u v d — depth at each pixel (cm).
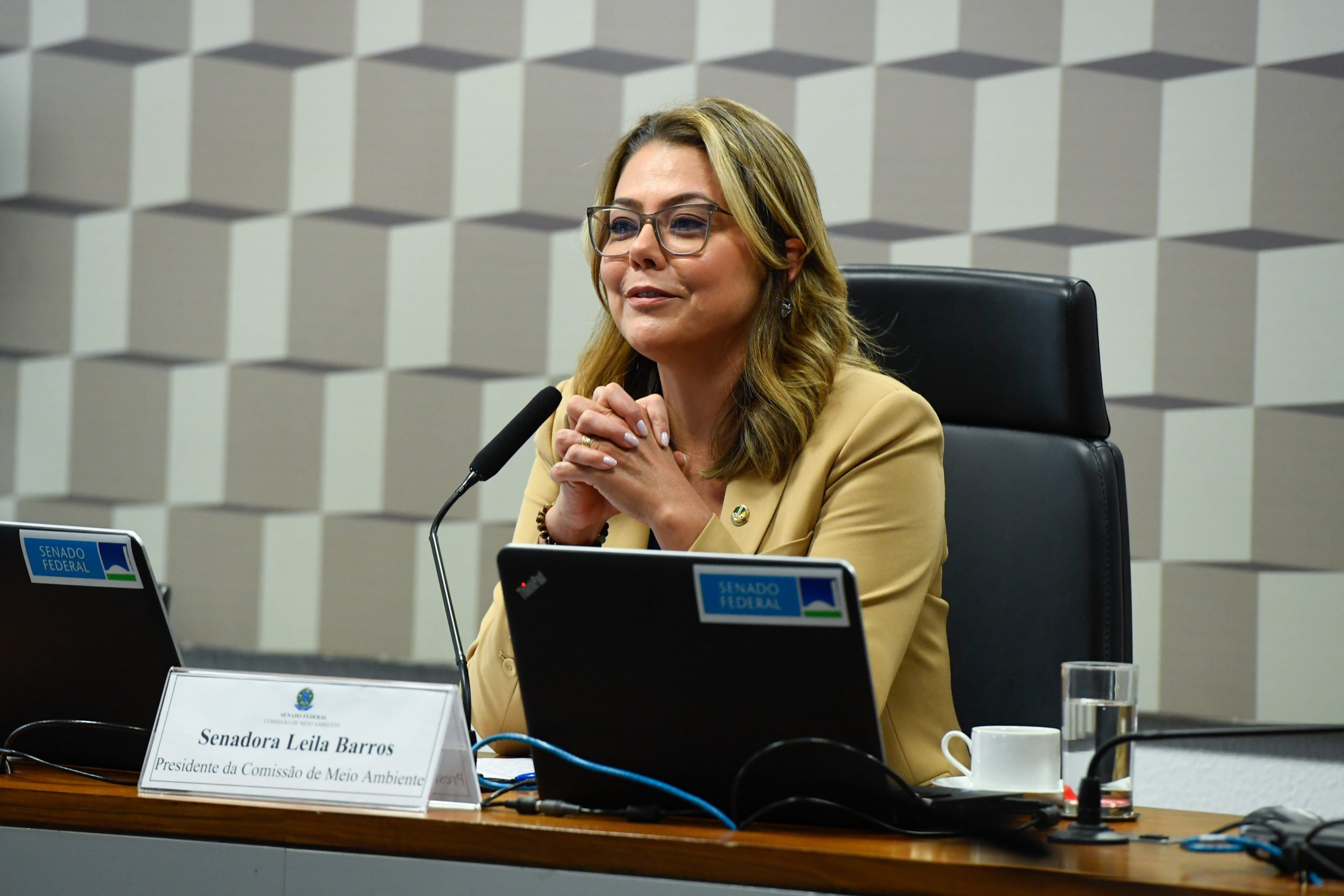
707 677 358
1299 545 825
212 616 1048
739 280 552
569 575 363
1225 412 843
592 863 335
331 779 366
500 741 474
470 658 553
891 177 916
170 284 1061
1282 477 830
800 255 570
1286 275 831
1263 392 835
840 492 514
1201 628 845
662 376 580
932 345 600
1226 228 843
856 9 924
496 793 398
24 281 1084
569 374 984
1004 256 894
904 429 521
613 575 359
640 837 331
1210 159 848
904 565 496
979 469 587
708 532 495
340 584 1023
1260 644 832
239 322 1048
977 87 899
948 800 370
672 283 547
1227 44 844
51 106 1083
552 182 989
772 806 353
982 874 312
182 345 1059
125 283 1069
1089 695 390
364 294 1025
